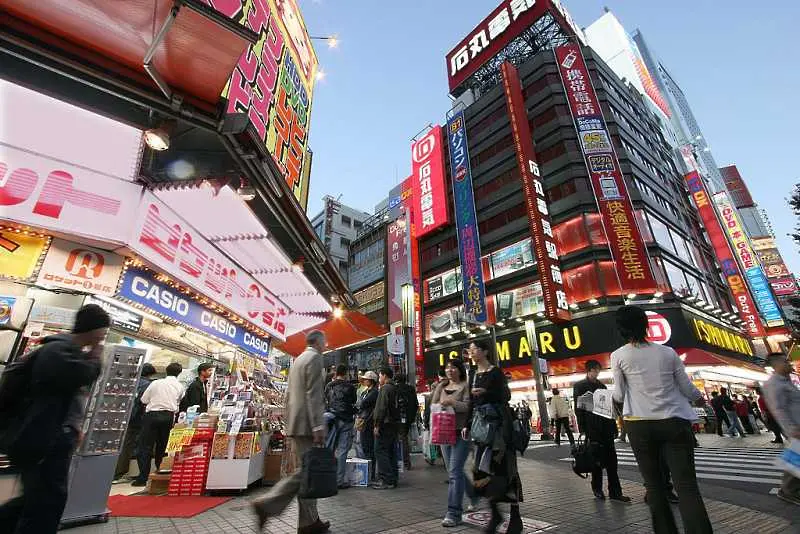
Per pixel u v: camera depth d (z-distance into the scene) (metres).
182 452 5.19
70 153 4.70
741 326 31.47
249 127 4.49
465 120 37.47
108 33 3.35
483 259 31.16
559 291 24.73
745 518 3.75
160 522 3.71
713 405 14.67
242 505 4.45
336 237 52.31
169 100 3.91
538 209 26.41
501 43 38.09
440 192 36.53
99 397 3.94
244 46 3.44
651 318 22.66
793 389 3.83
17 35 3.18
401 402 7.79
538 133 30.95
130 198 5.23
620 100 33.84
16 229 4.68
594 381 4.96
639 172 28.69
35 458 2.19
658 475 2.63
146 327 7.16
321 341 3.80
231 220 6.70
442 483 6.16
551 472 7.01
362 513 4.10
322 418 3.34
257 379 8.09
